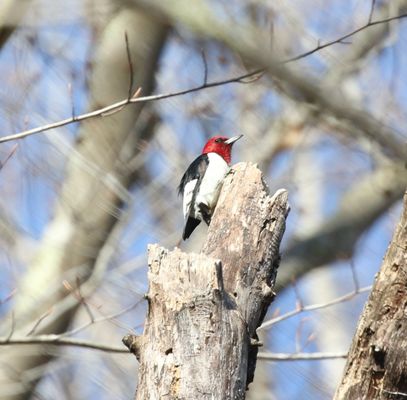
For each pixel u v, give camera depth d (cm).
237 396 732
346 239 1562
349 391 743
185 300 746
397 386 732
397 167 1430
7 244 1502
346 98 1385
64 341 1149
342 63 1543
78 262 1429
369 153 1471
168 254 779
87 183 1469
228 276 805
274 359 1141
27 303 1393
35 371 1380
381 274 745
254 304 800
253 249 822
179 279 759
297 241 1566
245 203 850
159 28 1514
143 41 1515
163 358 736
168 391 724
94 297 1439
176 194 1580
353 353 748
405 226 739
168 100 1584
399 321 734
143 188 1563
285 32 1519
